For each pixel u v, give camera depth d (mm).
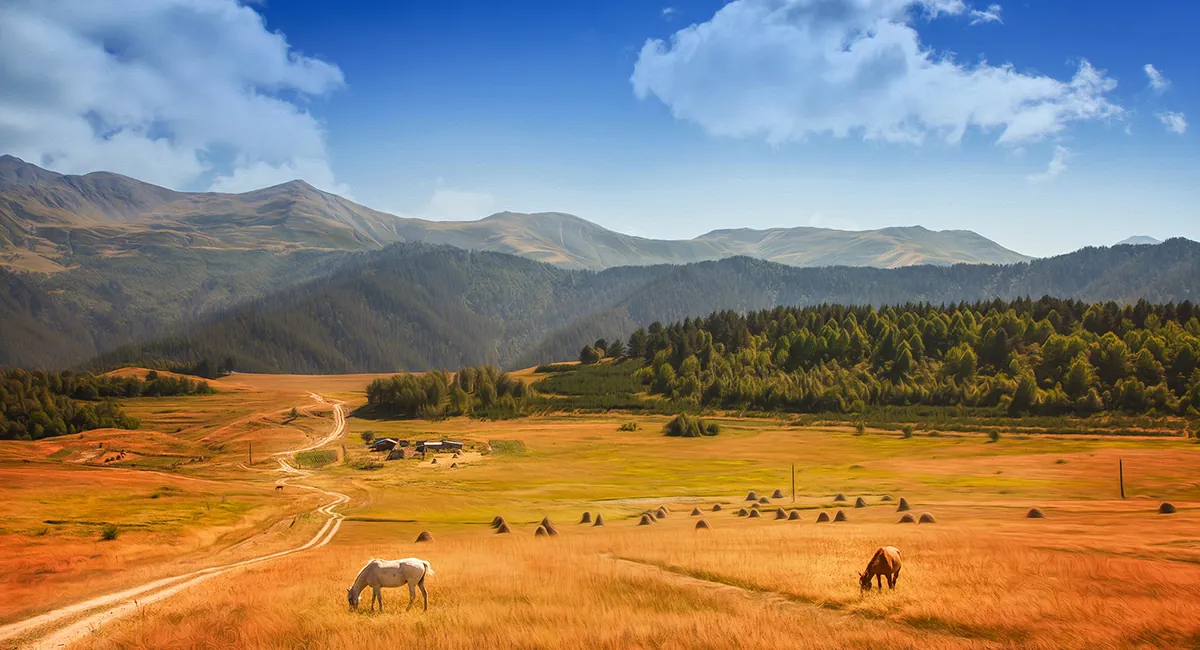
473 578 30594
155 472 110375
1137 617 22031
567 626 21781
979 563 33031
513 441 174625
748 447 166000
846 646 19469
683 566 34375
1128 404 191000
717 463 142625
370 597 26562
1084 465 117500
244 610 24594
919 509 72000
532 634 20656
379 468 143375
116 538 57250
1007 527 54188
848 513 71625
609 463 144375
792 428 199500
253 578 33375
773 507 79812
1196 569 32000
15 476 91312
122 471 106625
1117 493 89125
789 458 147750
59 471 100125
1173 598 25375
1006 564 32594
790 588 27734
